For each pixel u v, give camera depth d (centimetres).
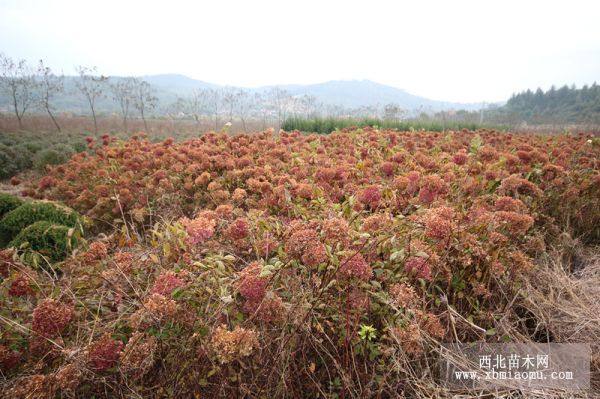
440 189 276
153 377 167
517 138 724
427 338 187
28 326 167
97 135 1420
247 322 163
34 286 181
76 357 143
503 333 214
